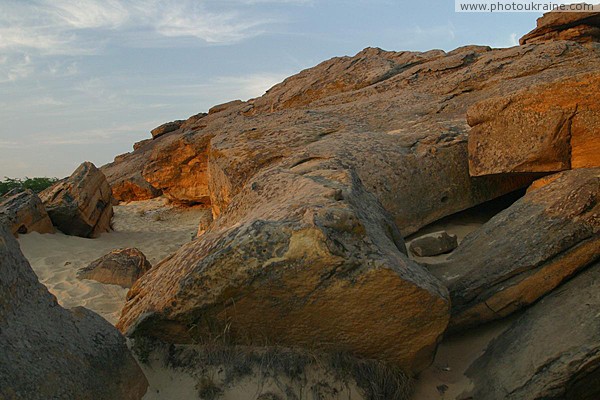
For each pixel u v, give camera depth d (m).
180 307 3.17
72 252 8.37
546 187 4.89
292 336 3.23
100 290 6.17
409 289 3.06
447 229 6.28
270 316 3.18
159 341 3.31
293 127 8.32
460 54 11.26
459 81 9.20
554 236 3.93
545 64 8.67
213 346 3.21
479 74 9.16
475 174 5.95
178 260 3.62
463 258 4.52
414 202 6.25
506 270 3.96
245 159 7.29
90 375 2.58
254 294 3.11
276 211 3.60
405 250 4.45
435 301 3.11
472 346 3.89
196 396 3.00
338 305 3.11
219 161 7.62
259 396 3.00
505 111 5.68
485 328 3.99
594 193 4.00
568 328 3.29
